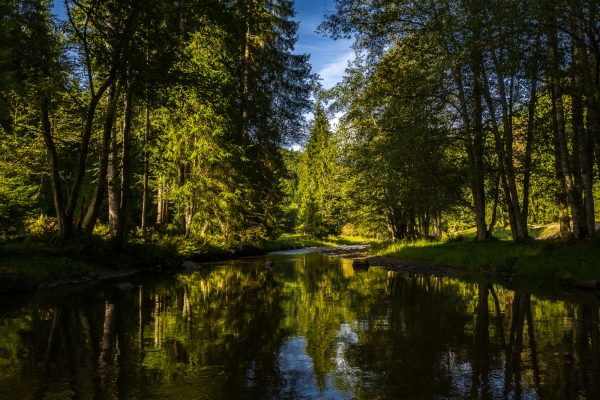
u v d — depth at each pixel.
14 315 8.05
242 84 26.70
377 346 5.86
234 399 3.95
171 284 13.34
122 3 14.41
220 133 25.98
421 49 20.28
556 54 14.41
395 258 23.50
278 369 4.88
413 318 7.76
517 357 5.27
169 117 23.16
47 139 16.38
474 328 6.87
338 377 4.58
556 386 4.28
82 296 10.60
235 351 5.63
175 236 24.75
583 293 10.56
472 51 16.03
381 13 20.28
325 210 64.75
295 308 8.91
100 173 17.00
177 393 4.09
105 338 6.29
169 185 27.31
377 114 24.17
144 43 15.17
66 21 16.20
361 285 12.81
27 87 15.50
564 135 16.59
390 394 4.10
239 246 30.31
